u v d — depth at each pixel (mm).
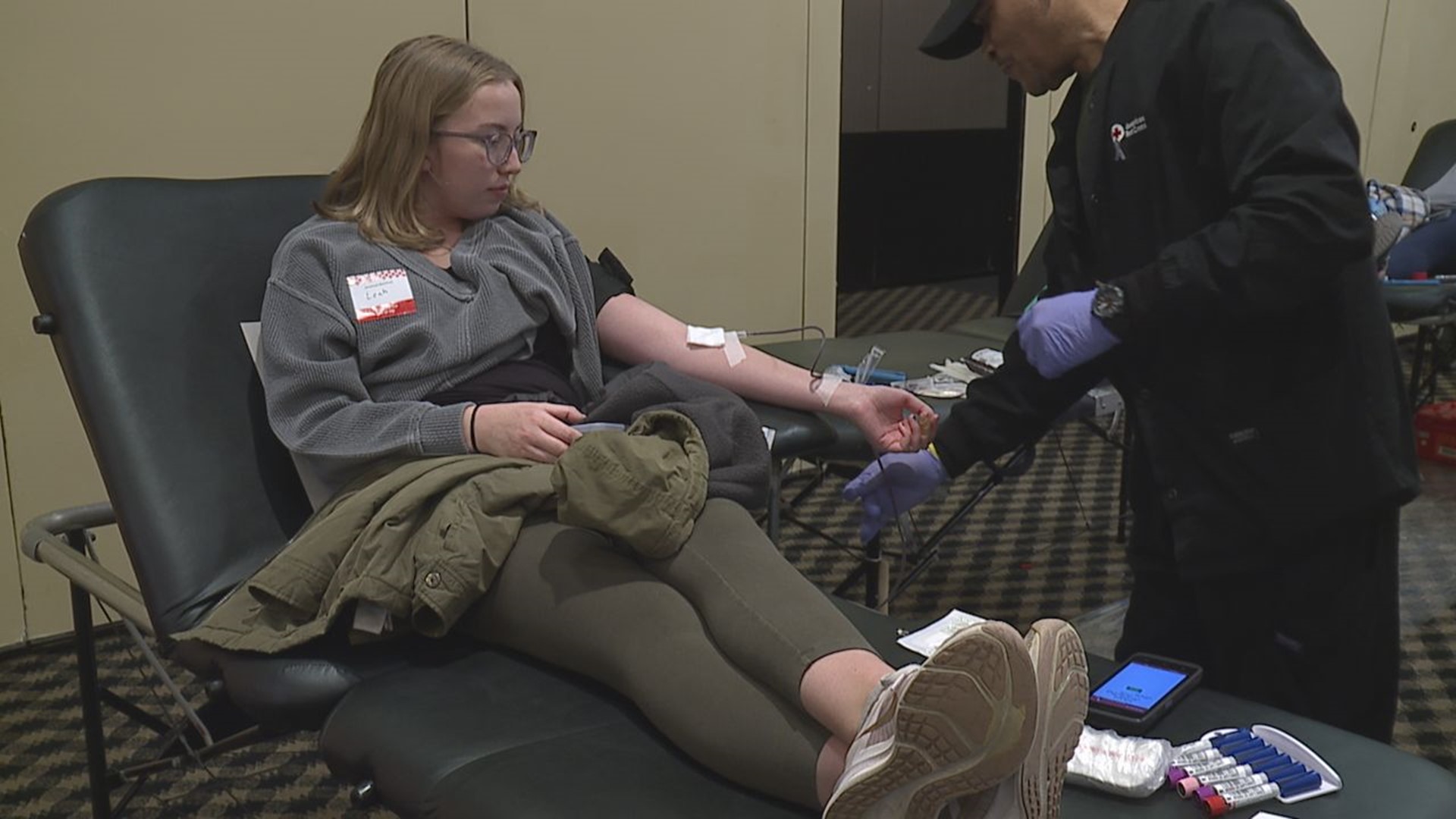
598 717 1386
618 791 1224
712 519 1418
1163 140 1530
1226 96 1444
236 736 1802
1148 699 1388
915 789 1058
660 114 3365
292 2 2754
